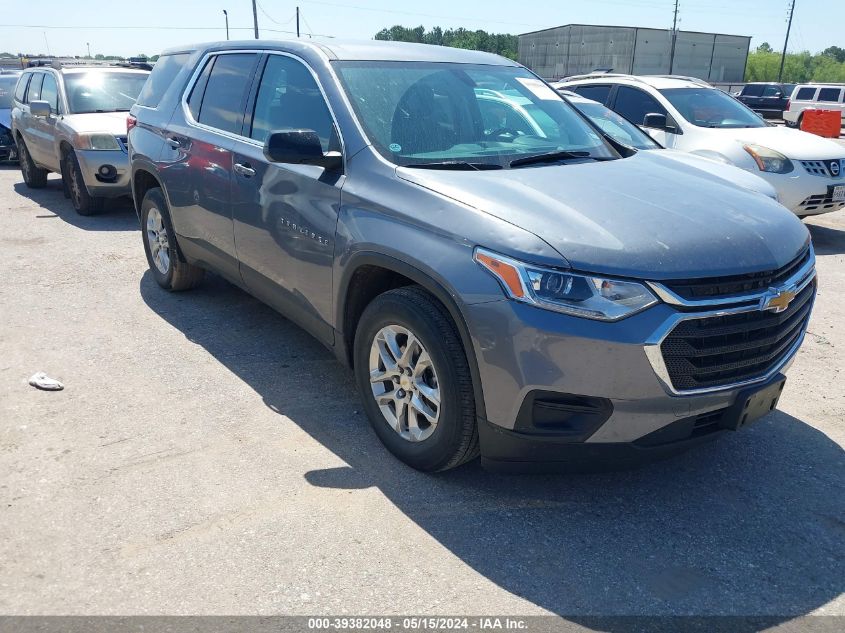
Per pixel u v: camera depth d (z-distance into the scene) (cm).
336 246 354
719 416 301
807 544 296
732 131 839
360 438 371
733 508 320
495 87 429
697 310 277
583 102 766
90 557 277
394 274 354
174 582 265
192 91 517
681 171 387
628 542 295
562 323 271
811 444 377
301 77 409
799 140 818
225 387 425
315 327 393
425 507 314
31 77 1066
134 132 580
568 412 281
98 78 964
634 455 288
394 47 433
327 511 309
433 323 306
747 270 287
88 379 431
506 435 292
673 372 278
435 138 373
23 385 420
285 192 392
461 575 273
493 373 286
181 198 508
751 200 344
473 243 291
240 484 327
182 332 510
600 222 294
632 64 5112
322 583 266
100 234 801
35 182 1099
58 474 330
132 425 377
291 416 392
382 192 337
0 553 278
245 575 269
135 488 321
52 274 642
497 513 312
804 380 458
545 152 387
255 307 564
